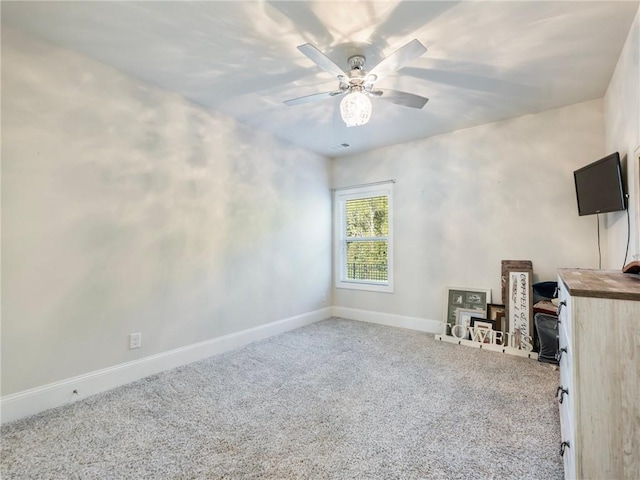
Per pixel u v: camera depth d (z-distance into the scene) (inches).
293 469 62.3
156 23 77.5
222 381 102.7
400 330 162.7
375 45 85.3
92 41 85.1
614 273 69.0
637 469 44.0
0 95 78.6
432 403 87.8
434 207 159.2
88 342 93.1
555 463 63.6
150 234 107.8
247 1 69.7
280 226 160.2
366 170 182.9
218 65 96.5
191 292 120.0
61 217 88.2
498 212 141.3
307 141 166.2
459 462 64.2
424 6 70.7
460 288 150.3
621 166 92.1
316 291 183.0
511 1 69.2
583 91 113.1
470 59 92.3
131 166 102.7
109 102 97.4
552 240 129.4
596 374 46.1
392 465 63.4
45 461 64.8
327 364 116.8
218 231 130.1
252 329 144.3
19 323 81.3
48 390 85.3
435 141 158.7
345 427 76.6
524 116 134.6
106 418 80.8
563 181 127.0
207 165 125.9
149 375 106.8
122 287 100.7
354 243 191.5
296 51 88.8
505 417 80.5
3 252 79.1
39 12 73.7
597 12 72.6
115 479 60.0
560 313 72.1
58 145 87.6
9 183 79.9
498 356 124.9
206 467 63.0
